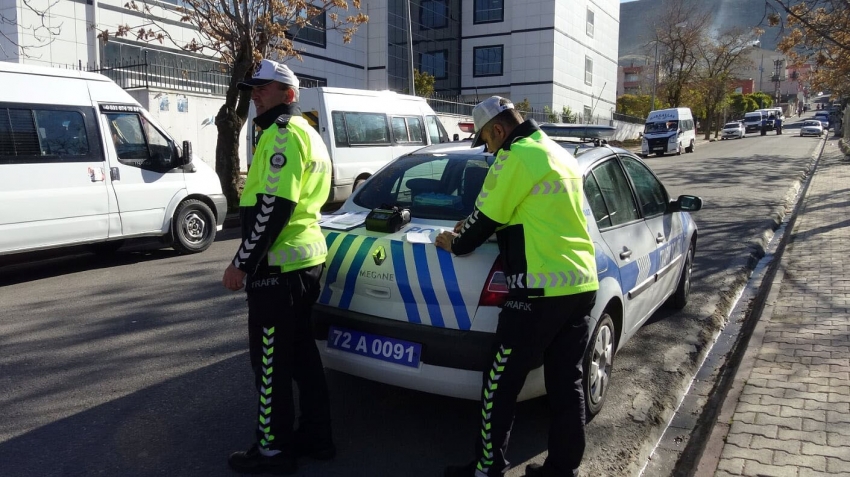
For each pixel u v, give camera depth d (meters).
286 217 3.13
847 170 20.73
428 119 15.44
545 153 3.05
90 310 6.52
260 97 3.32
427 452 3.79
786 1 11.45
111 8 19.81
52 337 5.67
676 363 5.22
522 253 3.04
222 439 3.88
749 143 46.75
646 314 5.15
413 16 39.41
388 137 14.15
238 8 12.80
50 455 3.67
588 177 4.28
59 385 4.64
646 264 4.85
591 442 3.94
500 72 42.28
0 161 7.28
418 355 3.58
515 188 3.01
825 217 11.40
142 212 8.70
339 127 12.96
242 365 5.02
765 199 15.05
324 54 32.94
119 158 8.46
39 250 7.67
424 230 3.83
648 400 4.53
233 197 13.58
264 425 3.40
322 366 3.70
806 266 7.67
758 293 7.48
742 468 3.35
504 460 3.18
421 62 40.50
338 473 3.54
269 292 3.28
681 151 36.31
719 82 53.56
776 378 4.46
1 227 7.27
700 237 10.48
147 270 8.41
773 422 3.82
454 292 3.49
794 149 36.91
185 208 9.29
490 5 42.16
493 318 3.42
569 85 43.31
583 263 3.08
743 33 52.19
